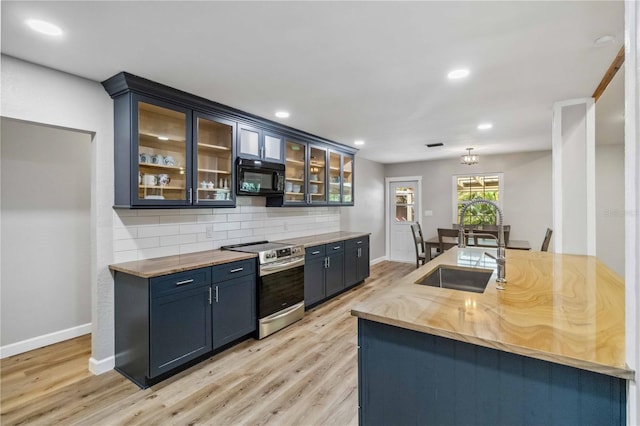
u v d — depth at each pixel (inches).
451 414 48.6
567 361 38.6
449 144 198.1
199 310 102.0
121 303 98.5
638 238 33.3
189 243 123.3
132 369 95.0
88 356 109.9
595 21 67.5
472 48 79.0
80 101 93.4
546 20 67.1
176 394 88.1
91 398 86.2
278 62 86.0
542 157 224.7
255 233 152.5
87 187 129.4
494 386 45.4
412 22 67.7
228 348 116.3
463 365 47.5
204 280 103.3
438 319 50.4
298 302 143.3
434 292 65.9
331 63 86.8
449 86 103.7
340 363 105.8
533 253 115.5
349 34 72.2
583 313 52.9
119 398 86.3
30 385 92.3
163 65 87.0
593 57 83.9
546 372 42.1
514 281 74.5
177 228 119.4
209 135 125.4
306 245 150.3
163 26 68.2
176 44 76.0
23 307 113.2
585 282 73.5
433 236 266.8
